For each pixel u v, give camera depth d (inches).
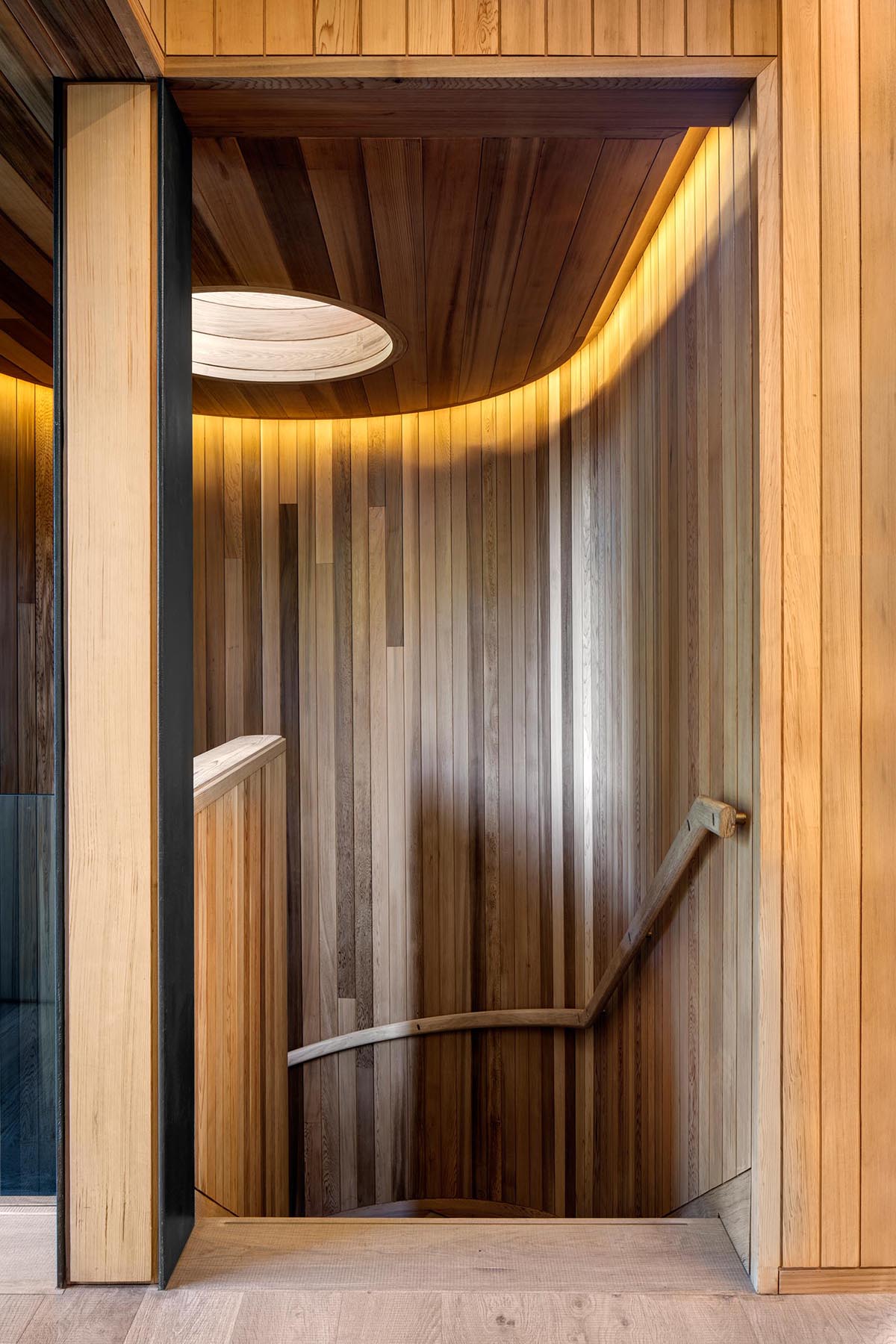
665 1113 99.0
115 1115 63.6
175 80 62.7
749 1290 64.6
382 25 62.4
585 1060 142.8
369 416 167.6
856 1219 64.8
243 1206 98.8
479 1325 60.0
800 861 64.9
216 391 149.9
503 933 160.2
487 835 161.8
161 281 62.8
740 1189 70.2
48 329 124.3
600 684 137.9
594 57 62.6
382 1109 167.6
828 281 64.1
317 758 170.7
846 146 63.7
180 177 67.6
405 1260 67.1
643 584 112.6
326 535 170.2
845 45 63.4
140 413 63.2
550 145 76.5
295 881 170.4
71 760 63.4
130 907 63.5
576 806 147.8
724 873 78.3
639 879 115.8
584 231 93.6
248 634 171.3
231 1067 94.3
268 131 70.1
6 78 63.5
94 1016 63.6
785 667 64.6
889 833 64.9
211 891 87.8
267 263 102.2
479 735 161.9
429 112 67.6
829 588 64.7
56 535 63.2
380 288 109.3
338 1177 168.2
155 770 63.7
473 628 162.4
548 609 153.3
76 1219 63.7
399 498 167.8
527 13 62.5
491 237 95.6
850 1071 64.8
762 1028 64.9
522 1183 157.6
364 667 169.2
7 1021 79.4
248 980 102.6
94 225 62.7
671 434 98.0
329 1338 58.5
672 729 98.7
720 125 70.5
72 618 63.3
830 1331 60.3
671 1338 59.2
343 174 81.4
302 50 62.2
